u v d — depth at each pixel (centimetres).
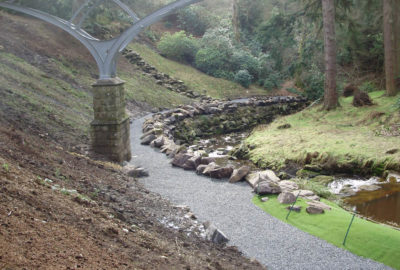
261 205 812
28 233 356
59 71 1958
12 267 282
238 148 1407
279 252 598
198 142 1748
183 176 1048
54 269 304
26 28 2186
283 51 3039
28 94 1417
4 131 783
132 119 1920
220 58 3219
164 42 3100
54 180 629
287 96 2953
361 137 1338
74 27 1155
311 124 1697
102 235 448
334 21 2027
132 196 761
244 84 3088
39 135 1060
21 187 476
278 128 1697
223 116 2161
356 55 2616
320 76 2675
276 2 3972
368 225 680
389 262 563
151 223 625
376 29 2544
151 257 436
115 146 1105
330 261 569
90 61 2330
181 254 500
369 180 1056
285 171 1170
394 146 1177
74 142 1195
